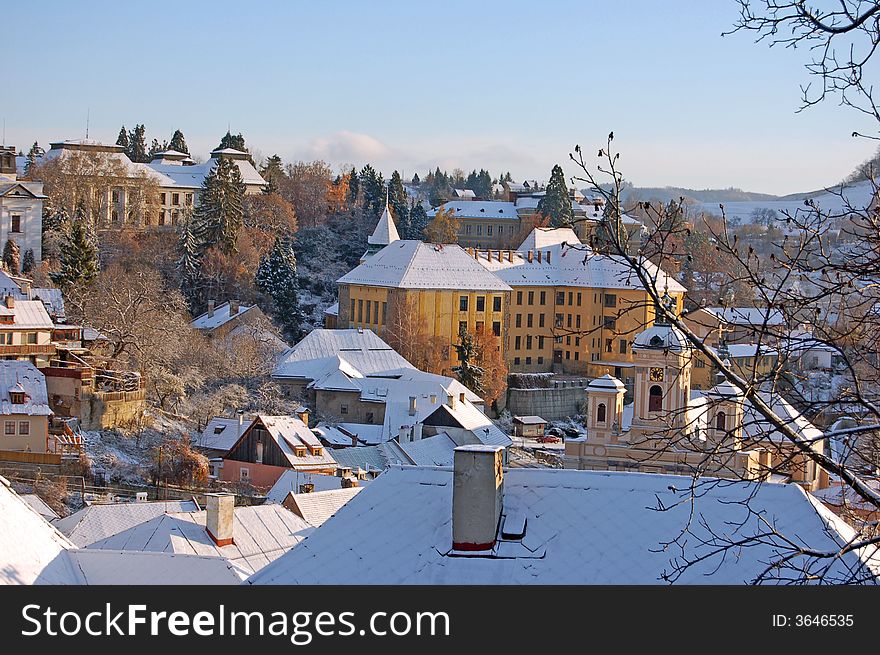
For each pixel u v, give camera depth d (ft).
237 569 125.59
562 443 486.38
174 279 557.33
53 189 596.70
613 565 87.66
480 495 89.56
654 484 94.53
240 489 318.65
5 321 354.33
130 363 401.70
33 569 99.96
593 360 577.02
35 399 318.45
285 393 450.30
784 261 61.41
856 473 64.03
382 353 478.18
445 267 559.79
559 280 585.63
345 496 228.84
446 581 87.25
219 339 470.39
